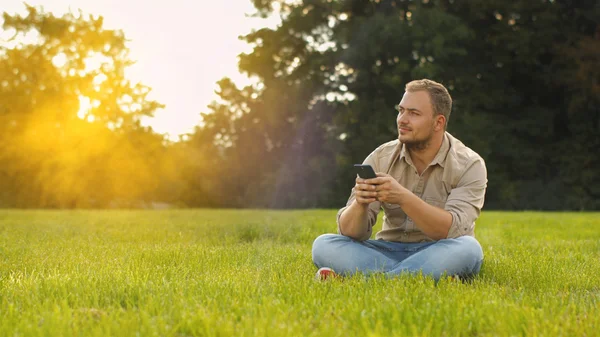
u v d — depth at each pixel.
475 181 3.93
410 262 3.70
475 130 28.84
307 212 17.64
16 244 6.27
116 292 3.06
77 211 19.00
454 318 2.46
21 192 31.80
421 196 4.02
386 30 28.03
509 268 4.29
